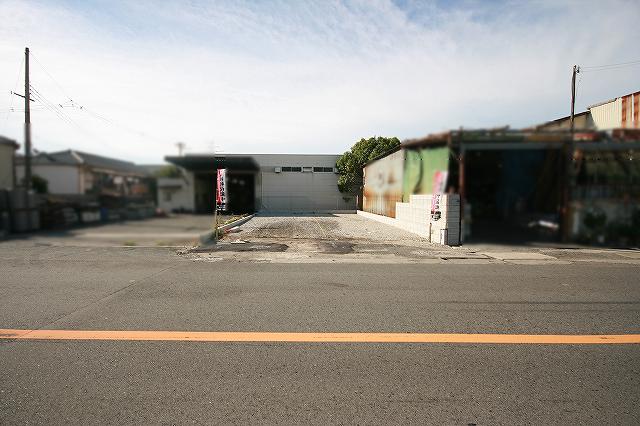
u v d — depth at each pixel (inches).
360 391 88.0
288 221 675.4
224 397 84.9
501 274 228.2
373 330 129.3
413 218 453.4
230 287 191.6
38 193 433.1
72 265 255.3
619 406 82.2
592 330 130.9
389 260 281.3
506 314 148.3
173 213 278.1
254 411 79.2
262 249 333.4
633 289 190.1
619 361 106.0
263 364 102.2
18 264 258.2
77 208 301.6
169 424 74.3
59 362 102.9
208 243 348.8
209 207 329.1
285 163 1059.3
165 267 249.1
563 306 159.6
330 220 703.1
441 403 82.9
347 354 109.1
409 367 101.0
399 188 515.8
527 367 101.6
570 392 88.3
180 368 99.4
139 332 125.9
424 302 164.9
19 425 73.7
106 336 122.2
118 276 218.2
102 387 89.2
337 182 1071.0
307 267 251.6
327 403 82.6
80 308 153.4
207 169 296.0
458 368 100.6
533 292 183.3
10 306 156.0
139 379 93.2
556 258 287.1
